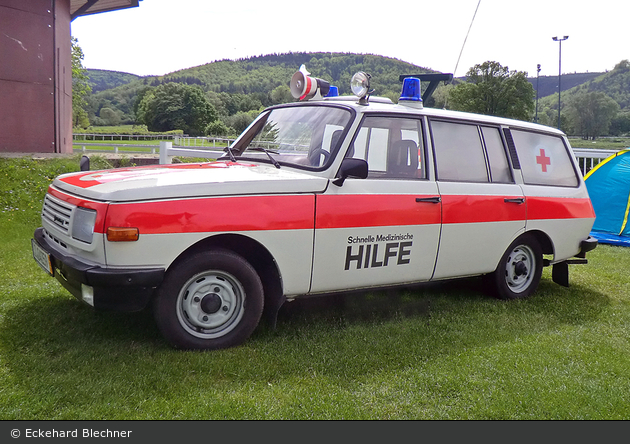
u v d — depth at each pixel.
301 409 2.73
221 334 3.40
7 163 9.34
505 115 70.44
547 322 4.38
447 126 4.43
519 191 4.79
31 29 11.83
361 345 3.60
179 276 3.18
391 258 3.95
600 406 2.94
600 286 5.73
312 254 3.56
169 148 9.50
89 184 3.26
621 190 8.62
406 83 4.32
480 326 4.17
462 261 4.43
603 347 3.84
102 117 154.50
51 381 2.80
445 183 4.27
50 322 3.70
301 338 3.67
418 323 4.12
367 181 3.83
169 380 2.91
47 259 3.46
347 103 4.01
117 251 2.98
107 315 3.89
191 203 3.14
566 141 5.47
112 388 2.78
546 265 5.24
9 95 11.59
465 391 3.03
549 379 3.24
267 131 4.34
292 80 4.65
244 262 3.38
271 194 3.41
